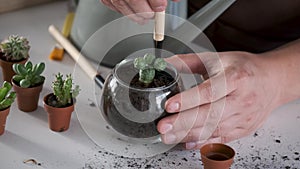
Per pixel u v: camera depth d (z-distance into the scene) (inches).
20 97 42.6
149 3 40.6
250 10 51.8
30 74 42.5
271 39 52.9
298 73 45.8
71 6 58.1
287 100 45.9
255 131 43.4
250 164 40.1
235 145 41.8
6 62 44.9
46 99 41.4
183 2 47.6
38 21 56.1
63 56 50.6
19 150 39.6
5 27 54.2
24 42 45.9
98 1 47.3
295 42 48.4
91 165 38.9
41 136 41.2
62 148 40.2
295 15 50.9
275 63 45.3
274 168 39.8
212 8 43.4
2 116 39.8
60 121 41.1
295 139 42.9
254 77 43.0
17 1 57.1
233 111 41.2
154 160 39.8
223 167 37.3
